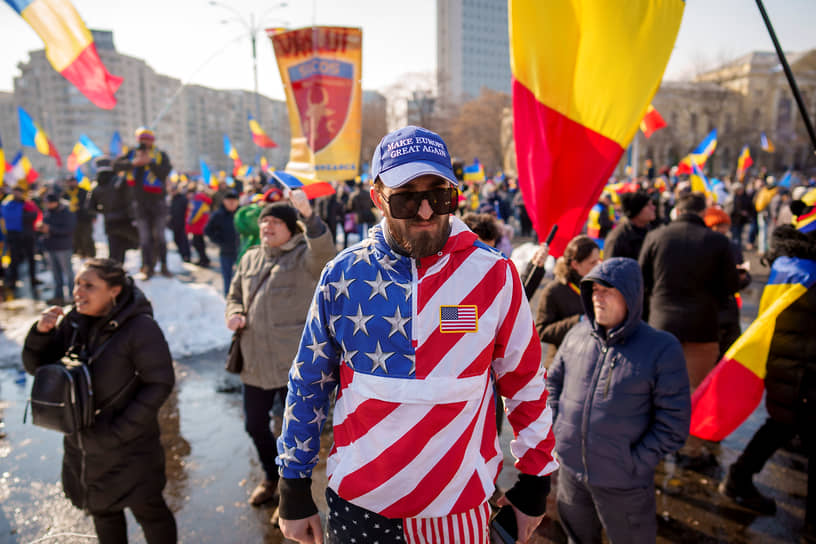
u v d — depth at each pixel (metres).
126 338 2.42
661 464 3.77
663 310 3.77
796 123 51.12
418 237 1.32
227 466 3.83
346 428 1.42
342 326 1.39
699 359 3.77
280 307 3.13
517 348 1.45
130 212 8.38
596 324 2.44
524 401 1.50
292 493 1.47
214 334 6.68
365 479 1.37
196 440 4.22
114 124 109.38
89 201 8.41
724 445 4.08
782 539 2.98
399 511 1.36
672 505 3.29
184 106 119.31
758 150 54.50
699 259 3.65
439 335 1.34
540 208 2.49
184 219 12.14
